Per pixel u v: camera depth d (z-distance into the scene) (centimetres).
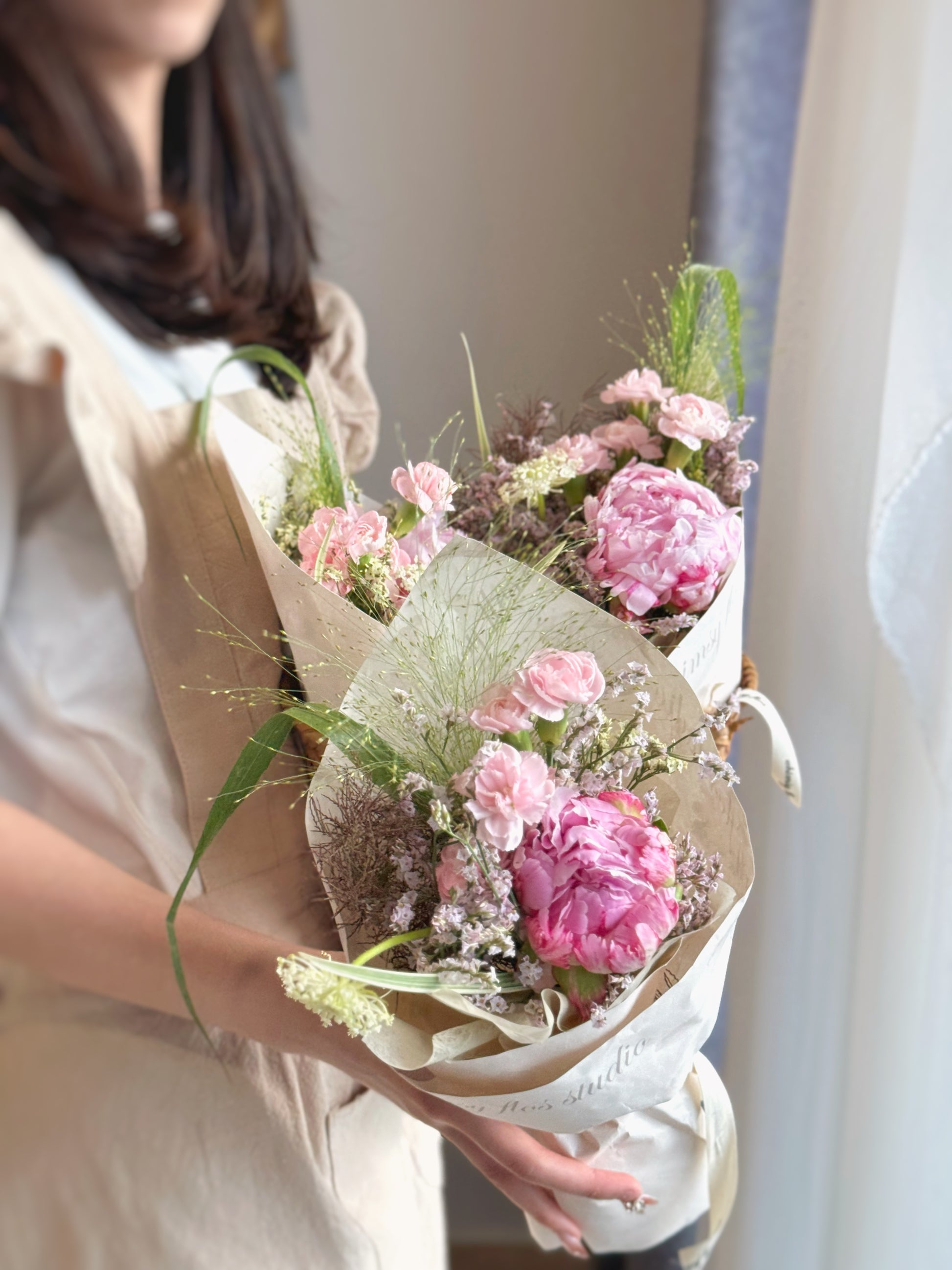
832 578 113
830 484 111
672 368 92
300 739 83
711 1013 74
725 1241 133
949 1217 114
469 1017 73
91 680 73
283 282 79
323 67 86
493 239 92
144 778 75
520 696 68
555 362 93
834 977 122
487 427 92
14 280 64
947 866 108
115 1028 76
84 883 73
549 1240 102
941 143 95
